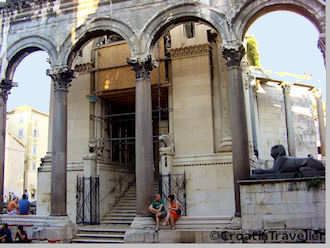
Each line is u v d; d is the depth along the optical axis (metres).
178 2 17.61
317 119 27.81
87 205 21.39
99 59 23.53
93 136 23.06
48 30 19.94
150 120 17.45
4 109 20.55
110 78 23.11
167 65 21.77
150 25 17.91
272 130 25.17
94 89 23.42
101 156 22.61
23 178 61.84
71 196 22.38
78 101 23.53
